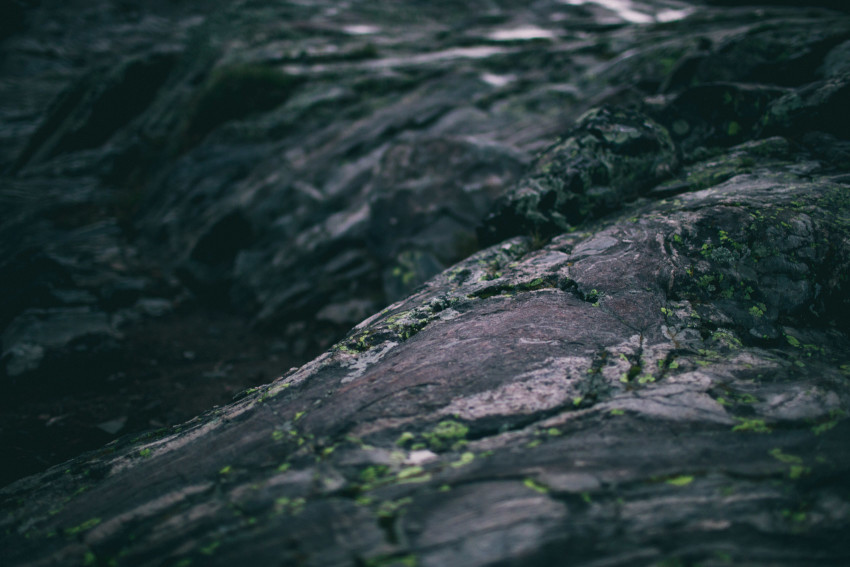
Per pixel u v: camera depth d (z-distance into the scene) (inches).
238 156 342.0
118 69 530.6
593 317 95.9
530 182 151.2
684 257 106.6
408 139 231.6
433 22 602.2
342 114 347.6
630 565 48.6
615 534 52.1
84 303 242.2
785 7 340.2
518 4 596.7
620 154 148.2
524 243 141.6
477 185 198.8
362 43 464.4
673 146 155.6
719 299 98.6
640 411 71.6
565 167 148.0
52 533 66.8
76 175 446.3
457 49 426.0
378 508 58.5
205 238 277.7
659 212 123.4
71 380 184.5
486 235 157.9
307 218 261.1
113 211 371.9
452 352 89.4
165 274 284.0
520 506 56.3
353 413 77.3
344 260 226.2
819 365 82.0
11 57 1023.0
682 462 61.8
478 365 84.7
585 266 111.5
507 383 79.7
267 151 336.8
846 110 140.2
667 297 99.7
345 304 212.5
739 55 197.5
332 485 63.7
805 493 56.3
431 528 54.4
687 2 530.3
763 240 104.5
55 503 74.4
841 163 130.6
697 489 57.5
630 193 147.9
